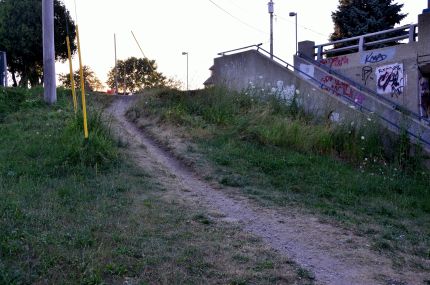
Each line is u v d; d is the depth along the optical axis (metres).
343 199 8.77
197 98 15.44
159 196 7.72
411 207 9.07
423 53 14.12
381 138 12.73
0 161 8.88
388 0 30.19
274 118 13.09
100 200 6.98
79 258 4.79
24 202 6.50
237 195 8.32
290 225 6.87
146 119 14.71
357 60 16.48
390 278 5.21
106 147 9.59
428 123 14.02
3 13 28.72
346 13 29.86
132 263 4.86
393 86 15.12
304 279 4.93
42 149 9.73
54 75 15.12
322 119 13.73
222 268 4.98
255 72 16.83
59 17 30.38
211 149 11.11
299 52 18.25
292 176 9.75
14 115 13.35
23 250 4.89
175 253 5.24
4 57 19.59
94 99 18.58
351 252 5.94
